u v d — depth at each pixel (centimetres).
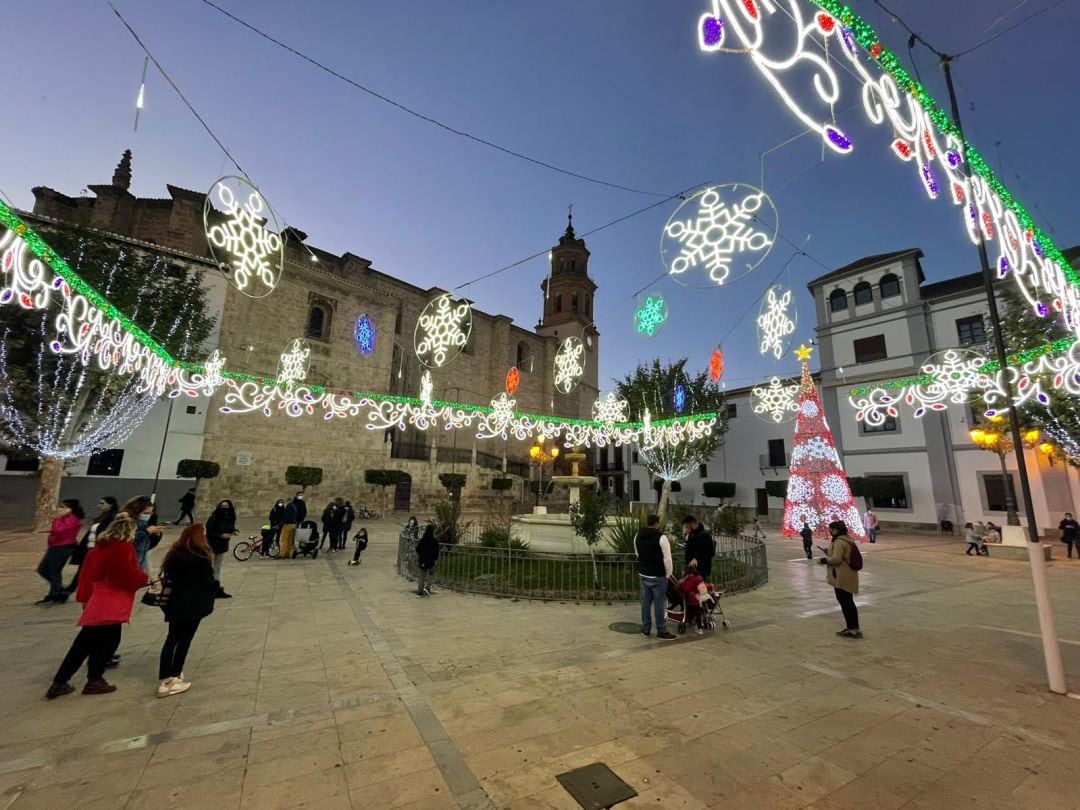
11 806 260
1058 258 581
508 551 912
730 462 3198
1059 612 804
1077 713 410
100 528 739
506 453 4375
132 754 320
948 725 386
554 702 416
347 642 579
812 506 1828
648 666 511
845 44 302
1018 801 287
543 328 5331
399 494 2936
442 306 856
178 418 2134
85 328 860
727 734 365
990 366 1297
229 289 2389
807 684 469
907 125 331
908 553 1622
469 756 326
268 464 2459
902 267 2572
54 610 688
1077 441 1441
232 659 514
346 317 2958
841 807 279
